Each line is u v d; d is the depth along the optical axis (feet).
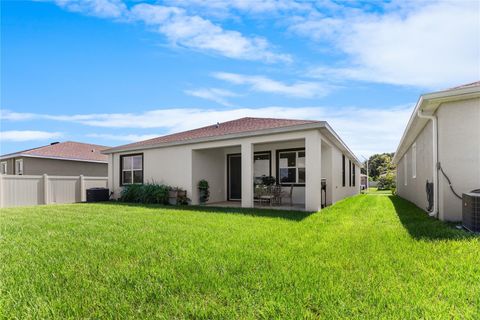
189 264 10.46
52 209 29.96
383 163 165.78
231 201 39.58
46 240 14.84
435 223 18.54
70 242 14.30
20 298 7.95
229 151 41.11
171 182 37.32
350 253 11.69
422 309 6.96
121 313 7.01
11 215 25.03
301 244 13.30
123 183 44.06
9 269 10.28
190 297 7.81
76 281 9.09
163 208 30.17
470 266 9.83
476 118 18.58
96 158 62.80
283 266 10.14
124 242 14.12
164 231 16.79
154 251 12.41
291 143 36.06
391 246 12.76
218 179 39.55
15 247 13.39
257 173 38.86
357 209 28.53
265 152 38.22
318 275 9.21
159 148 38.88
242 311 7.00
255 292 8.05
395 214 24.26
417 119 24.03
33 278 9.41
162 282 8.89
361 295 7.79
